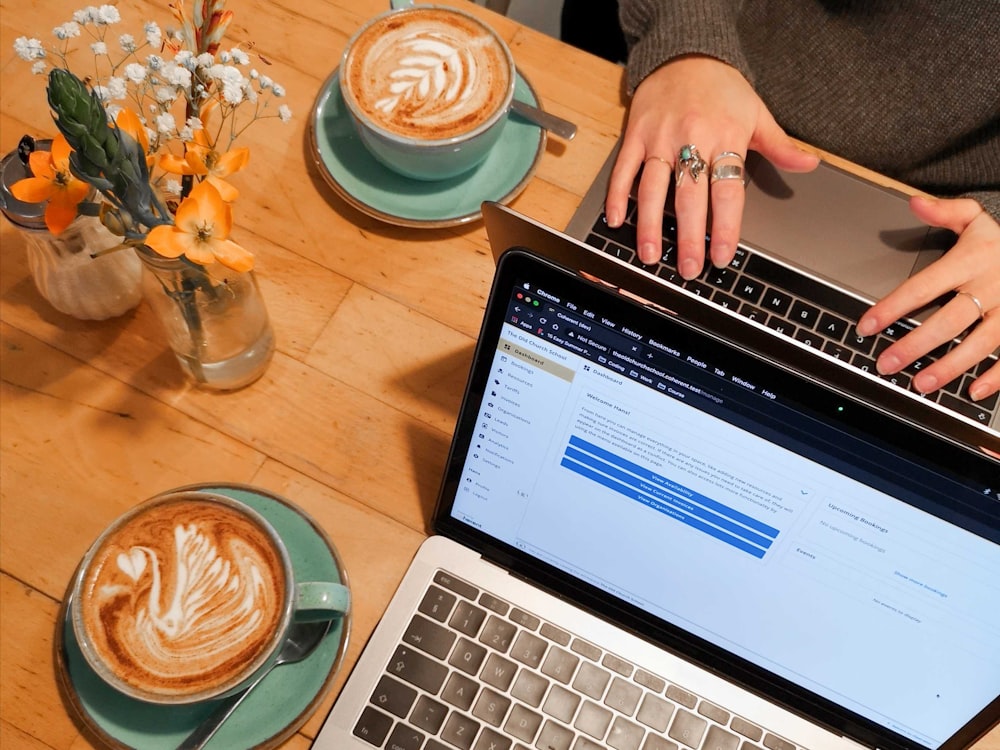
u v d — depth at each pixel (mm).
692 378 469
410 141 720
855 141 1033
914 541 485
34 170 512
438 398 746
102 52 534
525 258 450
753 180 854
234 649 560
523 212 811
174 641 560
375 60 765
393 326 768
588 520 583
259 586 576
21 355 734
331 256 789
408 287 783
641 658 633
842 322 790
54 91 426
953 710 569
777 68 1038
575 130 823
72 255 659
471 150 748
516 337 492
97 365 736
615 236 810
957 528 467
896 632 541
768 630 588
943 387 773
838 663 583
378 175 806
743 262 806
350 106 739
